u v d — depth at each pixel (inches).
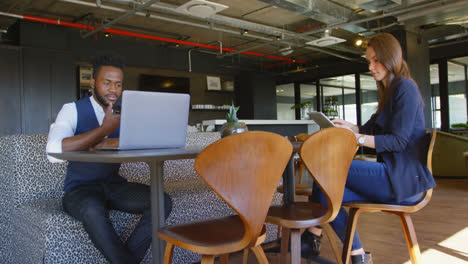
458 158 247.6
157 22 304.7
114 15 283.6
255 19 308.0
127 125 53.2
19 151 80.3
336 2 261.0
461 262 84.7
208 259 44.8
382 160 67.8
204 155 39.4
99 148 64.2
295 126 333.1
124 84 327.6
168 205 71.3
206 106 375.2
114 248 59.2
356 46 385.7
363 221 129.1
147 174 100.5
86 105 75.3
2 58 261.4
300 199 171.3
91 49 302.7
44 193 83.0
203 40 365.1
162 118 56.4
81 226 66.6
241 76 436.1
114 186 72.6
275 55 435.8
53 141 64.6
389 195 62.8
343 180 54.7
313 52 422.3
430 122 309.4
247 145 41.6
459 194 183.3
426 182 61.4
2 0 219.9
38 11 267.6
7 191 83.8
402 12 239.8
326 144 51.2
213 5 196.4
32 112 271.7
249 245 44.0
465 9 234.7
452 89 357.4
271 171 44.1
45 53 277.7
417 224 123.0
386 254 91.2
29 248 70.3
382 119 67.5
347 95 435.5
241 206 42.0
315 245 75.7
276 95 489.7
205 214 86.7
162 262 54.4
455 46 347.6
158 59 348.8
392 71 68.1
